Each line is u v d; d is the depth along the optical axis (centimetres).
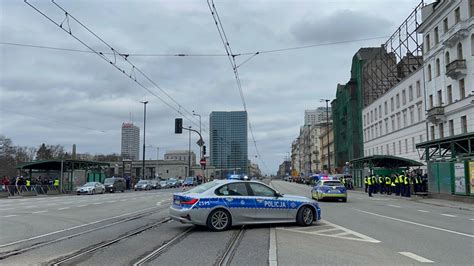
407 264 796
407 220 1603
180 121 3697
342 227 1357
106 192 5109
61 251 946
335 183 2894
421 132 5075
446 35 4306
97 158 13138
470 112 3850
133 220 1598
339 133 9744
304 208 1392
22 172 5734
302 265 786
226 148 7188
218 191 1301
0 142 8294
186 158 15788
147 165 12131
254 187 1353
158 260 841
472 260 835
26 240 1104
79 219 1641
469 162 2680
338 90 9650
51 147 10831
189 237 1151
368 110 7538
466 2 3897
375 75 7650
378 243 1038
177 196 1320
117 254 907
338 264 794
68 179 4956
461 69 3931
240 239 1109
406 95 5628
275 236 1155
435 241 1075
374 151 7181
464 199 2680
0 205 2566
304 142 16850
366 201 2920
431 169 3231
